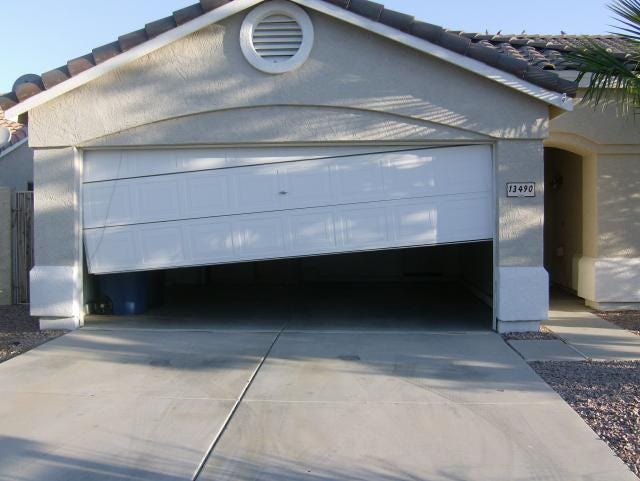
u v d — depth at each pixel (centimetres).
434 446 532
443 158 936
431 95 908
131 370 748
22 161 1512
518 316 925
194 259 954
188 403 633
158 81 921
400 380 708
